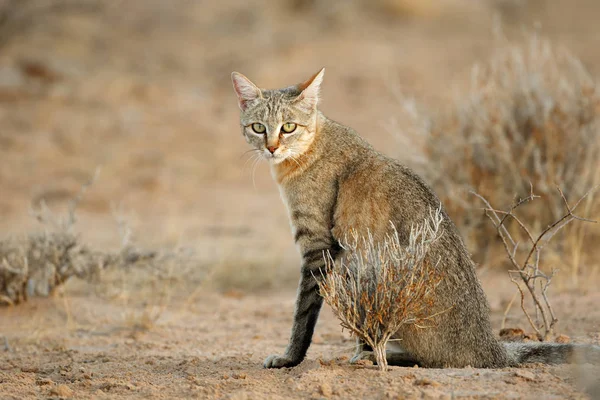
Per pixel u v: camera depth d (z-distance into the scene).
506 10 55.47
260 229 24.92
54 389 10.86
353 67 44.72
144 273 18.30
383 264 11.21
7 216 25.97
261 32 52.00
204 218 26.44
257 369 11.99
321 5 56.09
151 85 42.53
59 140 34.72
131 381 11.51
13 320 16.41
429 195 12.20
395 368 11.20
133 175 31.48
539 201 18.56
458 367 11.27
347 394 10.19
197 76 45.25
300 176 12.85
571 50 43.81
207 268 20.34
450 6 54.62
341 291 11.34
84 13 53.06
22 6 47.12
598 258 18.19
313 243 12.49
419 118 20.61
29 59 43.09
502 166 18.88
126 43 50.72
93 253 17.66
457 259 11.59
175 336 15.41
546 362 11.42
